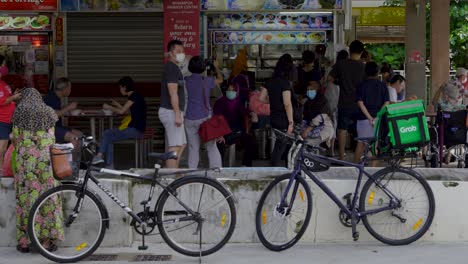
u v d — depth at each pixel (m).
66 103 17.05
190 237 8.34
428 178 9.74
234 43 17.08
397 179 8.78
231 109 13.09
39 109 8.22
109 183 8.54
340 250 8.61
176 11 15.34
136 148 13.49
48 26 16.88
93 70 17.08
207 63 14.59
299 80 14.86
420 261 8.16
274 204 8.59
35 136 8.23
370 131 12.26
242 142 14.16
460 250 8.59
